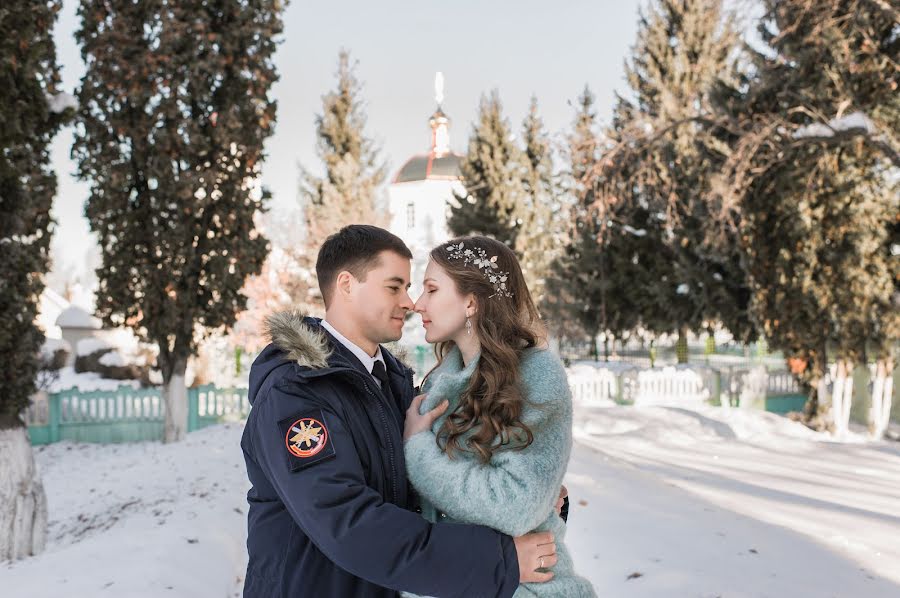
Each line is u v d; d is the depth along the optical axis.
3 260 6.31
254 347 25.94
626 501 7.05
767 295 14.87
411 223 51.50
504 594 1.70
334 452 1.65
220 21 13.23
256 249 13.76
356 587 1.77
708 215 16.52
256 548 1.82
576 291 26.14
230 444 12.43
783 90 14.26
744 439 13.94
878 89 13.41
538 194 29.00
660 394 17.62
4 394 6.19
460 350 2.21
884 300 13.61
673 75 24.28
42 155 7.26
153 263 12.95
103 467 11.80
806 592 4.78
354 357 1.97
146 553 4.76
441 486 1.80
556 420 1.92
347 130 31.36
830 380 16.53
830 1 12.31
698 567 5.14
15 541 6.13
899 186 13.29
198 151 12.83
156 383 20.30
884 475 10.77
